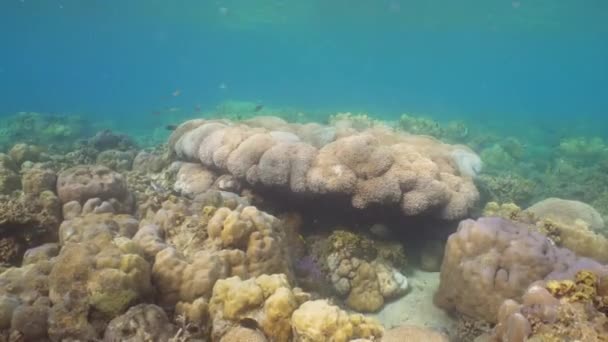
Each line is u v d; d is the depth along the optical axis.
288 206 3.04
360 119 7.09
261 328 1.66
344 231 2.77
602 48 29.25
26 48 45.84
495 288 2.07
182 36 33.84
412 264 3.00
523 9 16.17
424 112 15.46
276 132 3.48
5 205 2.33
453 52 36.50
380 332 1.73
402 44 31.59
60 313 1.55
